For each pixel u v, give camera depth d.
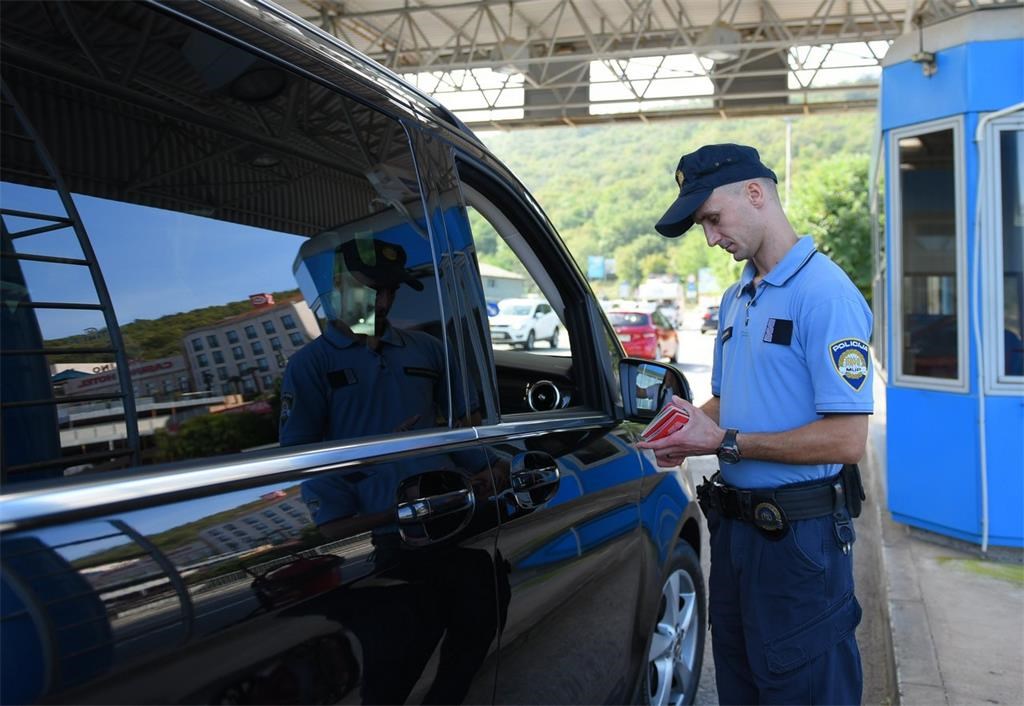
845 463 2.04
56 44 1.17
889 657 3.81
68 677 0.91
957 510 4.97
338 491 1.38
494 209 2.22
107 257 1.26
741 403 2.22
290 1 13.44
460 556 1.60
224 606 1.10
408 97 1.88
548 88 16.42
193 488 1.15
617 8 14.45
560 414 2.31
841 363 2.02
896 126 5.17
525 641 1.80
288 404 1.49
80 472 1.19
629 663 2.44
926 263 5.12
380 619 1.36
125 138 1.27
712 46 13.89
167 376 1.32
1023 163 4.72
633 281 147.75
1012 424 4.75
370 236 1.71
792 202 36.28
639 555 2.48
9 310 1.14
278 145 1.52
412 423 1.69
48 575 0.93
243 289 1.45
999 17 4.70
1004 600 4.19
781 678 2.17
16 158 1.15
